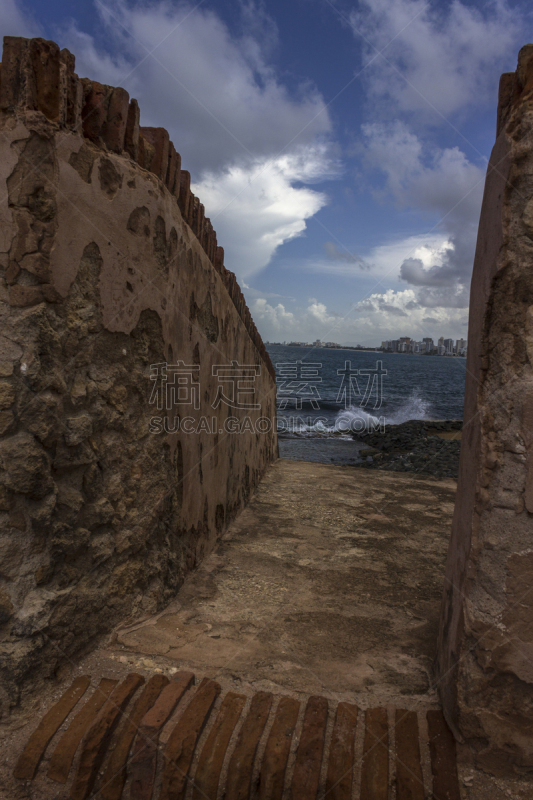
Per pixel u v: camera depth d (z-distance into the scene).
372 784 1.59
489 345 1.75
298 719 1.82
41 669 1.82
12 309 1.76
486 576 1.68
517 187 1.62
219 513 3.87
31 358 1.76
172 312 2.71
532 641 1.62
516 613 1.63
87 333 2.00
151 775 1.63
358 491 5.85
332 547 3.85
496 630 1.65
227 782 1.61
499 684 1.66
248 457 5.25
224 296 4.00
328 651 2.29
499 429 1.67
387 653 2.31
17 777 1.59
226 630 2.43
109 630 2.20
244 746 1.70
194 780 1.62
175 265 2.74
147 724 1.71
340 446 13.43
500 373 1.69
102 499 2.13
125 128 2.23
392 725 1.81
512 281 1.65
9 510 1.76
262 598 2.86
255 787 1.62
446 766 1.66
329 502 5.28
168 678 1.98
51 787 1.60
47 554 1.86
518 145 1.59
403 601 2.93
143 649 2.15
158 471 2.56
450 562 2.14
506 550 1.64
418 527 4.47
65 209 1.84
